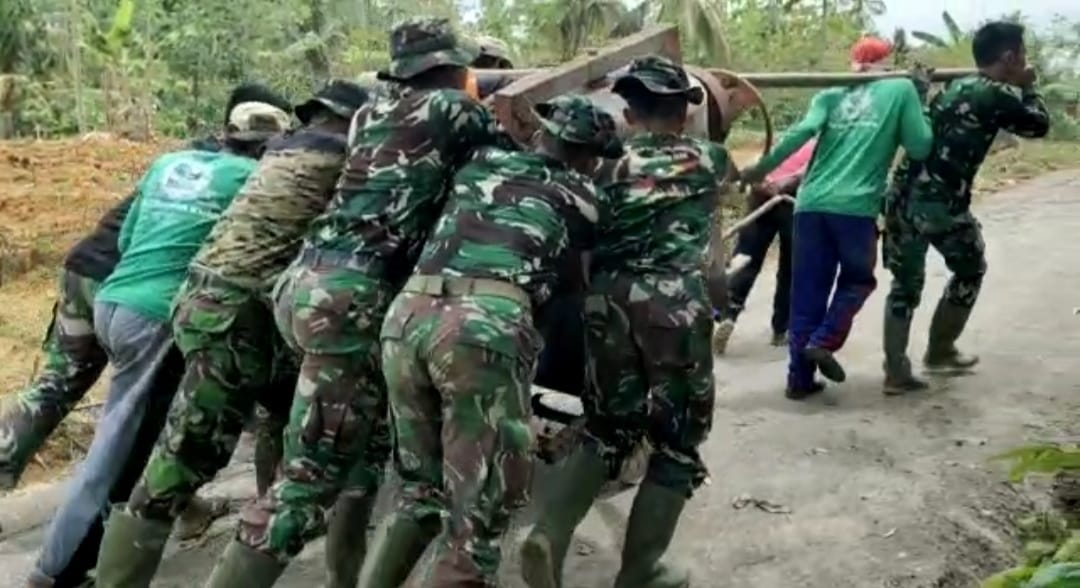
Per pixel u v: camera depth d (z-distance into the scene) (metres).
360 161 4.03
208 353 4.27
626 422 4.34
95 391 7.11
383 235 3.96
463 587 3.73
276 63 19.66
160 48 19.22
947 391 6.75
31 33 19.11
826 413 6.45
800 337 6.55
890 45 6.63
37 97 18.64
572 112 3.94
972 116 6.27
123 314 4.56
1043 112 6.32
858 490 5.46
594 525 5.21
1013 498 5.42
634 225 4.26
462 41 4.16
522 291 3.79
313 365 3.96
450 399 3.71
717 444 6.02
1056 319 8.27
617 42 5.09
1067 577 3.55
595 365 4.34
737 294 7.61
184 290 4.32
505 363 3.72
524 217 3.84
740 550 4.96
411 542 4.00
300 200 4.31
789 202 7.44
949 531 5.09
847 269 6.35
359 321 3.94
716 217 4.97
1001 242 11.45
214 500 5.50
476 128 4.02
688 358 4.26
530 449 3.78
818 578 4.73
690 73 5.04
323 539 5.17
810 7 24.48
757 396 6.79
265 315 4.32
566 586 4.72
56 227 11.30
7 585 4.86
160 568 4.96
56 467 6.14
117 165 14.15
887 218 6.59
